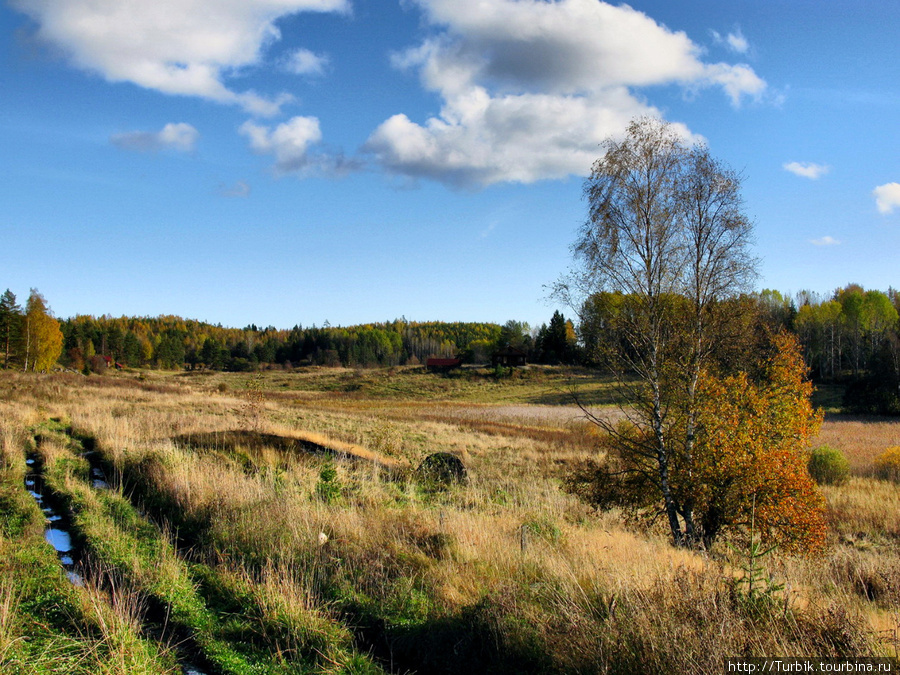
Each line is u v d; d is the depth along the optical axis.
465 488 15.46
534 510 12.09
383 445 21.50
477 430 34.78
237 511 9.16
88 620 5.23
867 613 5.95
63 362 92.75
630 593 5.43
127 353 115.12
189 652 5.18
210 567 7.20
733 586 5.47
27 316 68.69
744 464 10.53
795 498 10.30
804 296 105.94
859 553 10.38
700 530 11.41
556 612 5.48
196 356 136.88
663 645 4.38
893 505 15.83
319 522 8.69
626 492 12.41
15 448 14.07
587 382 73.31
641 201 12.34
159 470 11.92
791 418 11.77
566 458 23.95
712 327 12.24
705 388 11.85
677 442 11.93
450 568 7.04
